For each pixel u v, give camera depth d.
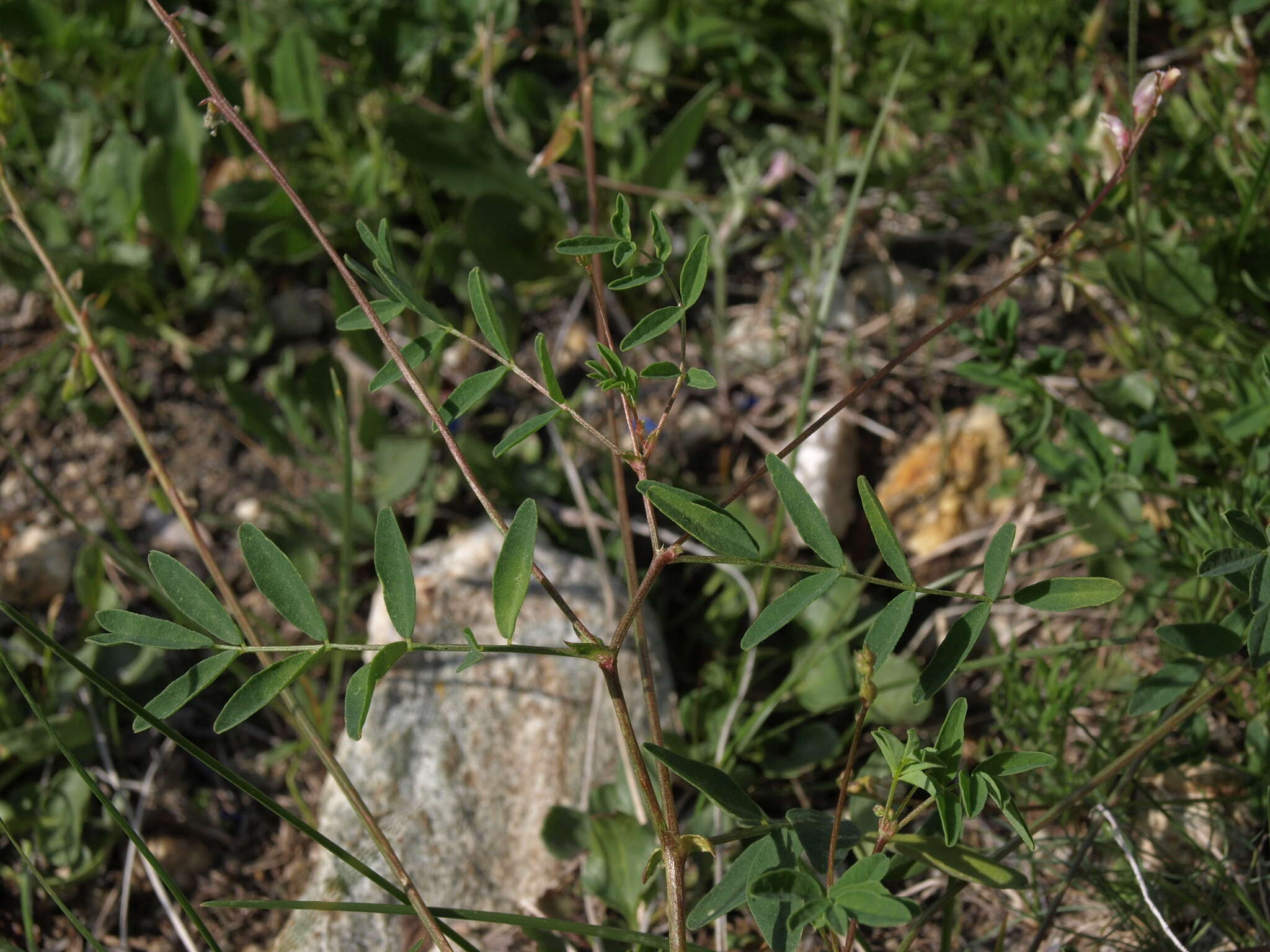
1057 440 2.45
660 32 3.00
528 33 3.10
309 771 2.22
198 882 2.10
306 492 2.60
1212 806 1.92
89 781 1.43
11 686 2.25
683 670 2.33
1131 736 1.96
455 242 2.70
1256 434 1.97
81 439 2.67
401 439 2.44
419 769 2.11
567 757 2.11
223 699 2.31
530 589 2.28
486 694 2.17
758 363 2.70
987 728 2.17
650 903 1.88
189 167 2.63
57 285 1.98
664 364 1.28
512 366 1.41
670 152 2.70
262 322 2.79
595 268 2.17
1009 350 2.01
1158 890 1.79
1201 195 2.31
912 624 2.37
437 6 2.97
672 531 2.44
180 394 2.75
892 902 1.13
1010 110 2.68
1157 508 2.15
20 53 2.95
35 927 2.04
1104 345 2.35
